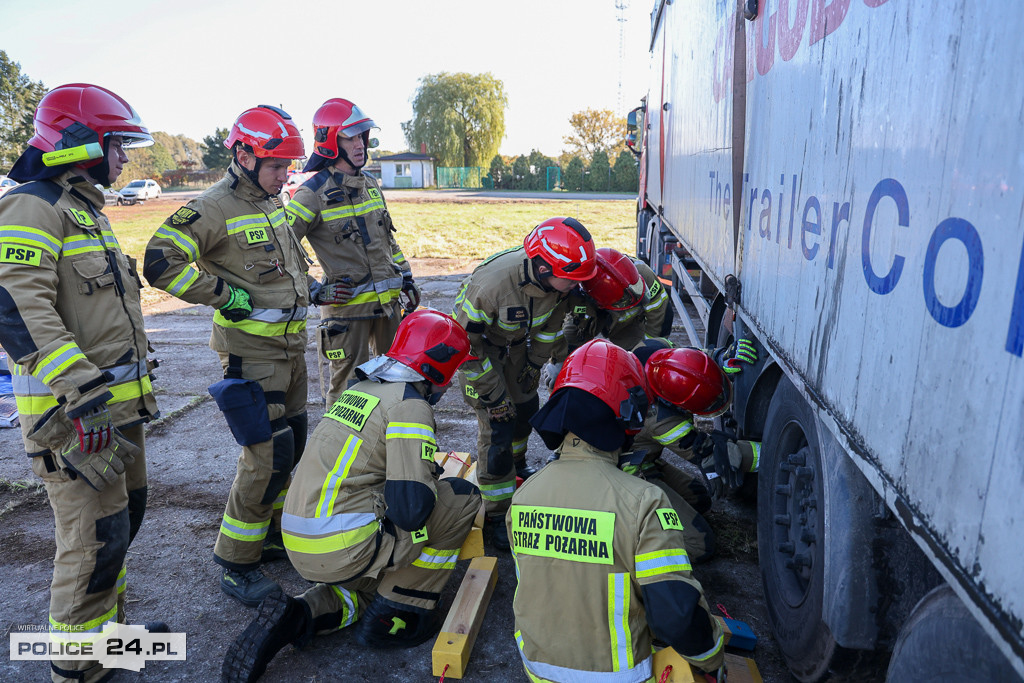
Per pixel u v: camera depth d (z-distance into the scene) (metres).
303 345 3.48
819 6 2.14
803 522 2.50
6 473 4.57
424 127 64.94
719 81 3.88
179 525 3.87
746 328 3.32
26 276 2.26
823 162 2.04
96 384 2.31
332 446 2.74
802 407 2.42
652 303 4.31
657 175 8.42
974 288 1.16
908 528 1.38
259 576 3.25
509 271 3.35
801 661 2.39
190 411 5.77
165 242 2.98
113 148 2.54
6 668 2.77
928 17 1.38
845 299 1.81
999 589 1.06
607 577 1.95
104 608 2.61
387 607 2.78
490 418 3.51
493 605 3.15
